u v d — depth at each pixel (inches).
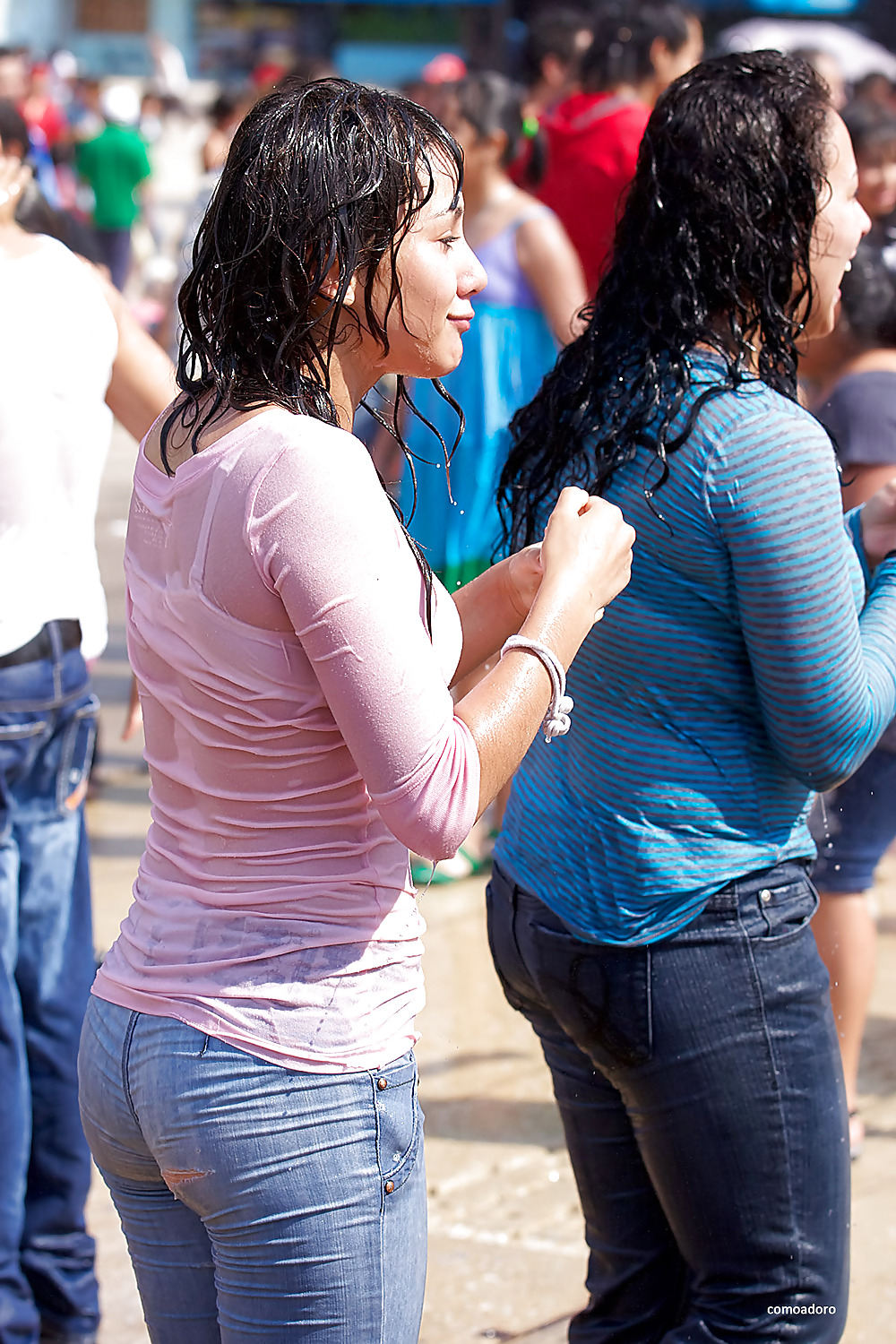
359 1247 78.9
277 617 75.7
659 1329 107.7
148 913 82.0
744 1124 95.7
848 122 233.1
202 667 77.9
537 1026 109.9
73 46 1521.9
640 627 94.6
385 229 78.0
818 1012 98.4
